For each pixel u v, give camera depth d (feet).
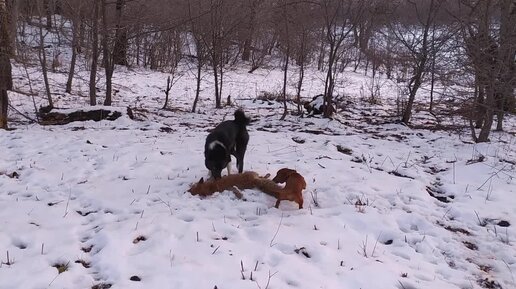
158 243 15.25
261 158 26.32
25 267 13.64
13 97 47.96
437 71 42.14
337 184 21.91
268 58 93.20
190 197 19.80
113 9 45.96
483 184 22.93
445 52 38.65
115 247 14.92
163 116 45.52
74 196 20.11
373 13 47.16
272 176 22.76
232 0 53.11
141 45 79.25
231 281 12.98
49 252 14.74
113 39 43.14
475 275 14.75
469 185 23.09
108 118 38.91
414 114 50.19
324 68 83.05
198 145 29.45
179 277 13.10
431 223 18.38
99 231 16.26
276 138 32.78
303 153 27.81
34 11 61.98
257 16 57.72
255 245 15.44
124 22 42.42
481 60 31.42
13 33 43.98
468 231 18.08
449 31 37.91
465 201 21.11
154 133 33.50
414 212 19.31
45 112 40.93
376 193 20.99
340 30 50.24
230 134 21.63
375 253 15.57
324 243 15.97
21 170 23.68
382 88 75.31
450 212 19.70
